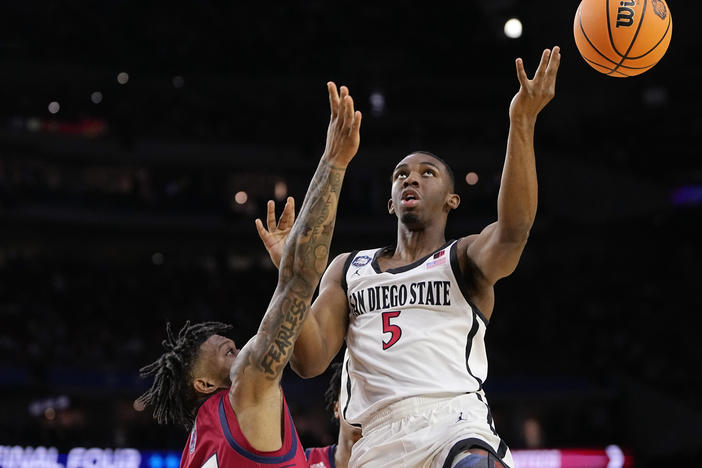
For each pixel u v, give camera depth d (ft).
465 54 122.62
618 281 101.65
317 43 121.60
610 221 112.47
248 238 108.99
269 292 100.12
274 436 13.84
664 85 115.24
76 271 97.81
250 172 112.16
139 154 106.01
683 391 87.10
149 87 111.86
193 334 15.20
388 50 122.31
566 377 88.38
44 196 99.60
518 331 94.73
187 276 100.37
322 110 115.55
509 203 13.82
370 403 14.66
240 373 13.91
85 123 106.52
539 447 83.20
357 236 110.11
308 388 81.92
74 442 73.36
